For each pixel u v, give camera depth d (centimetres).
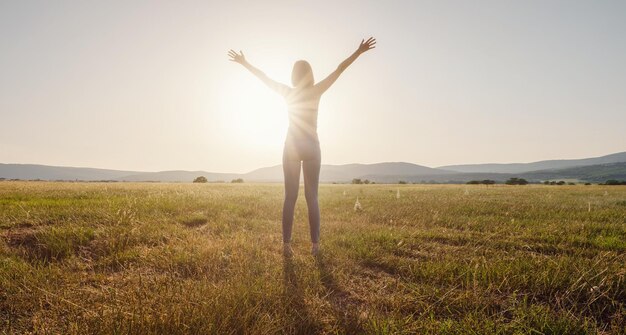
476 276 334
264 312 247
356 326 238
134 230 491
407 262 390
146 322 220
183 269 358
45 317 246
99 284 314
